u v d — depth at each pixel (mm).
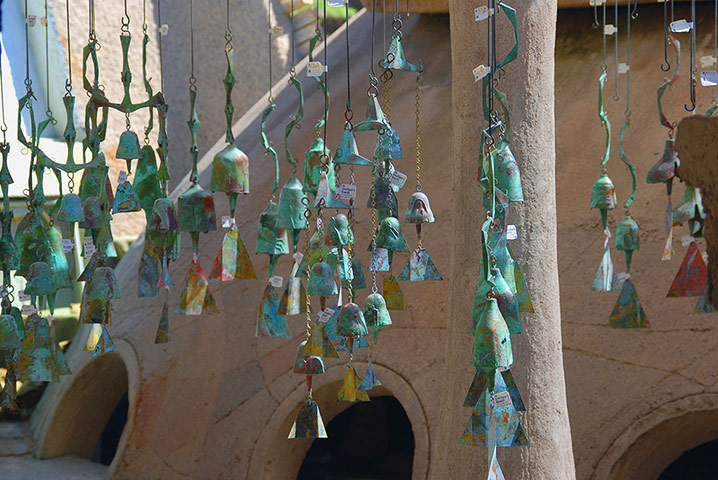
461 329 5086
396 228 5301
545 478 4871
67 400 9555
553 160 5180
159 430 8289
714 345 5988
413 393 6836
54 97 11336
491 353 3885
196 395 8195
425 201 5398
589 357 6402
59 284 5941
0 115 10719
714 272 2943
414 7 8984
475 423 4027
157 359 8711
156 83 12336
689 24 5363
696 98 6938
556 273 5133
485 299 4148
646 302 6359
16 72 11023
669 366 6082
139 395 8609
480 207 5090
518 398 3988
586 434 6191
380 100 8758
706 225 2971
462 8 5199
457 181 5215
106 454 10961
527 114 5086
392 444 10438
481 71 4465
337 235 5078
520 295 4480
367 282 7520
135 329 9203
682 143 3027
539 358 4965
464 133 5168
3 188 5852
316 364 4965
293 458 7719
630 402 6117
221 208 9344
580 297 6617
